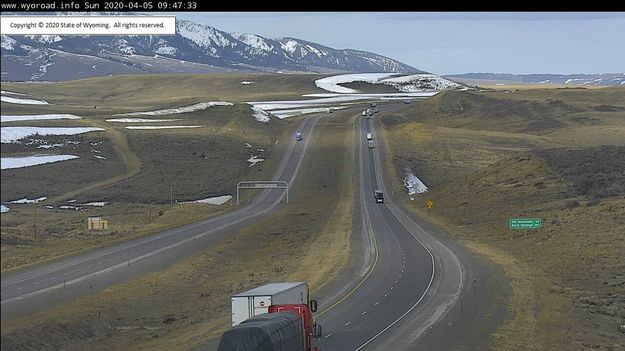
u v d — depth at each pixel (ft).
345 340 157.99
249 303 129.90
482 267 252.83
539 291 211.20
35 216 374.43
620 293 207.82
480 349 147.84
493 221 350.02
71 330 165.99
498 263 259.80
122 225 375.04
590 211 320.29
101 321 179.93
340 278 241.14
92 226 346.95
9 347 142.61
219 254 290.56
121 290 214.48
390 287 223.71
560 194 370.32
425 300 202.80
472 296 205.67
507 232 320.29
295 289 141.28
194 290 234.17
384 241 314.76
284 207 436.35
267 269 264.72
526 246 291.58
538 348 148.77
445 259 270.46
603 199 336.70
